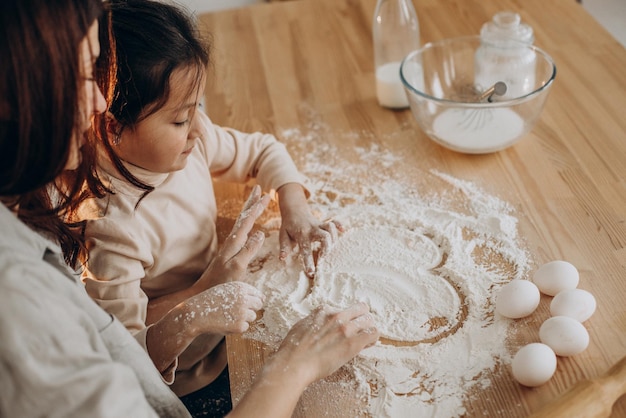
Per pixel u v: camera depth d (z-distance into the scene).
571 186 1.21
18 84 0.68
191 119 1.06
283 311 1.05
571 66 1.52
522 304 0.95
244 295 1.00
